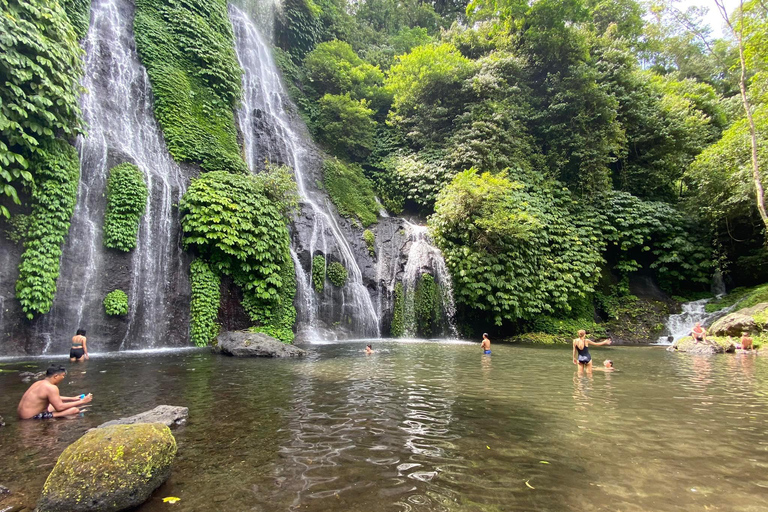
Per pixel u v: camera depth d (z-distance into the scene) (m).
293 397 6.32
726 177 18.91
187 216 13.99
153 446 3.31
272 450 4.08
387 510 2.91
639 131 25.06
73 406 5.56
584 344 9.29
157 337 12.89
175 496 3.11
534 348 14.50
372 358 11.02
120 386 7.00
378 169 26.22
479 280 17.72
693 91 28.92
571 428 4.85
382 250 21.11
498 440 4.41
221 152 17.78
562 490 3.23
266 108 23.80
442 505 2.98
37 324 10.95
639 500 3.07
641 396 6.60
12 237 10.86
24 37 10.80
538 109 25.69
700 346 13.74
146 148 15.75
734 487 3.29
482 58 25.34
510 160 22.61
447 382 7.69
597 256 19.94
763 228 19.28
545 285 18.69
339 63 27.39
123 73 16.80
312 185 21.94
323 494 3.15
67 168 11.98
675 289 21.69
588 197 22.56
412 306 18.67
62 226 11.61
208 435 4.52
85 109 14.60
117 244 12.48
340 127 25.22
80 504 2.85
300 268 16.83
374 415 5.35
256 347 11.20
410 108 27.09
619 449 4.16
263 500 3.05
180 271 13.76
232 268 14.51
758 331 14.03
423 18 39.47
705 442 4.38
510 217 17.81
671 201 24.28
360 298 19.00
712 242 20.92
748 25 14.76
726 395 6.71
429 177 23.00
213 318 13.78
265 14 27.77
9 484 3.28
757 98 17.52
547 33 24.19
